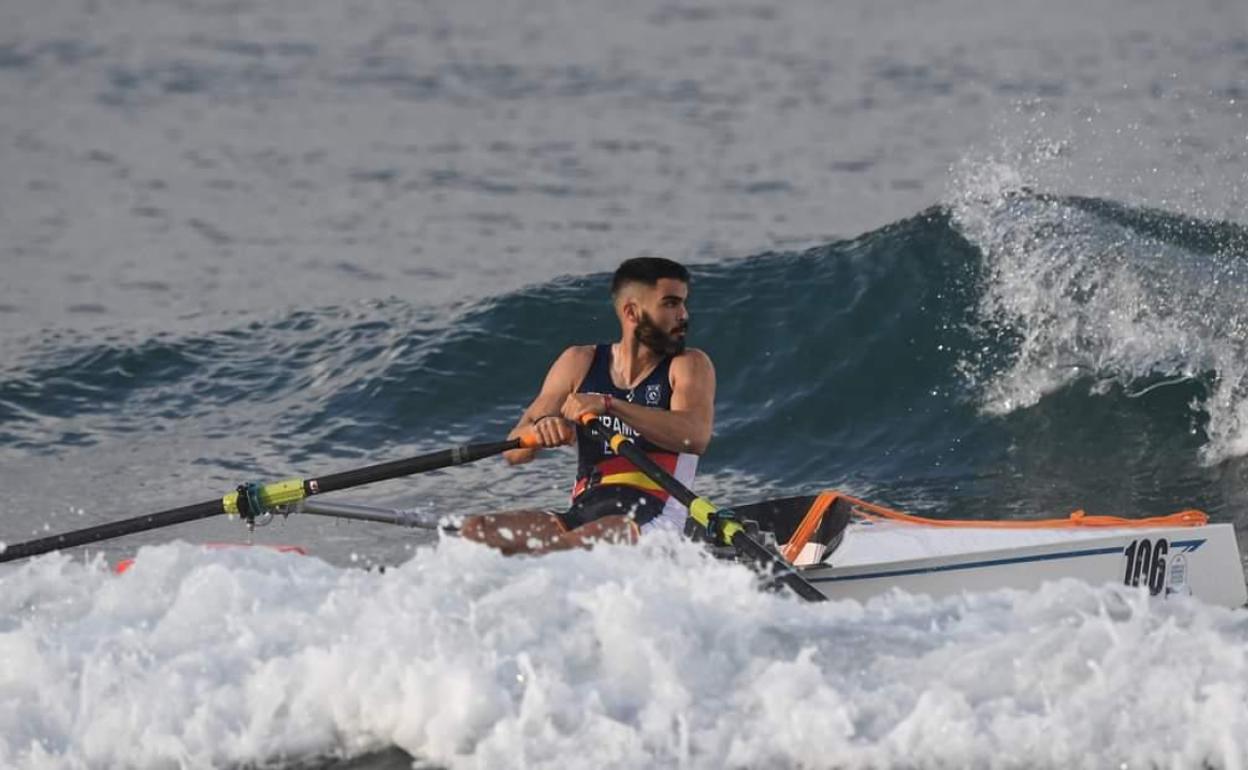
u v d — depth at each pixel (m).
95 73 108.56
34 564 20.97
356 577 20.08
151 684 18.28
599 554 20.33
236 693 18.27
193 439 37.81
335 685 18.23
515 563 19.98
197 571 19.97
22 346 44.84
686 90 103.12
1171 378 37.12
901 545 26.25
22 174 79.31
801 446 37.09
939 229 43.06
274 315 46.75
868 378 39.19
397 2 140.00
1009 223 42.59
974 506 33.34
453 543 20.16
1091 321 39.12
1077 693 17.66
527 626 18.58
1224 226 42.03
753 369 40.09
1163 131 69.25
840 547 26.27
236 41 120.88
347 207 71.62
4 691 18.27
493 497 33.78
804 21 131.00
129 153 84.62
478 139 88.25
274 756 18.08
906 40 120.62
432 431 38.38
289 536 31.36
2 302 53.16
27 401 40.25
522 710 17.73
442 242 64.56
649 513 24.83
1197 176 51.12
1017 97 96.38
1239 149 57.00
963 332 39.91
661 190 75.88
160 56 114.50
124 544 31.22
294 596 19.70
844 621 19.22
